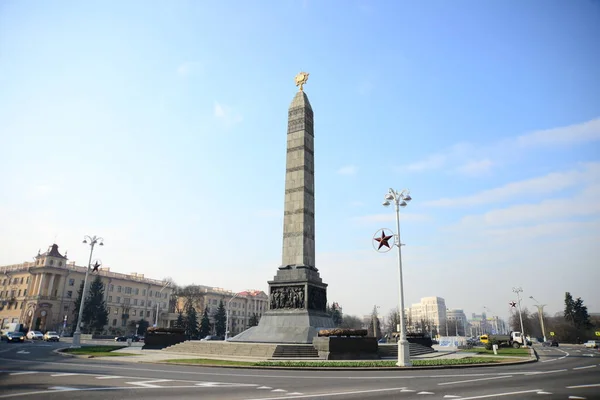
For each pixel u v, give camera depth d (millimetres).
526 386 17219
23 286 105625
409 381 18844
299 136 46281
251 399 13227
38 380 17062
